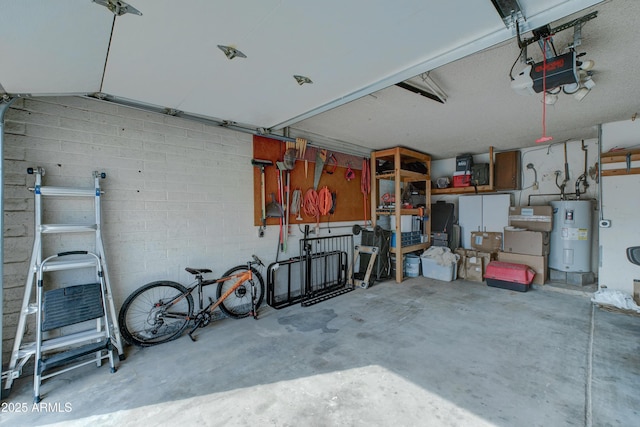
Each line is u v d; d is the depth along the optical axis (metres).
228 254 3.45
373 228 5.19
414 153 5.43
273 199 3.92
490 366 2.30
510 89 2.64
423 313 3.47
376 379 2.13
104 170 2.55
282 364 2.34
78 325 2.45
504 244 4.92
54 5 1.15
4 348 2.13
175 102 2.60
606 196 3.81
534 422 1.70
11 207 2.15
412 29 1.57
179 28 1.47
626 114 3.43
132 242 2.73
